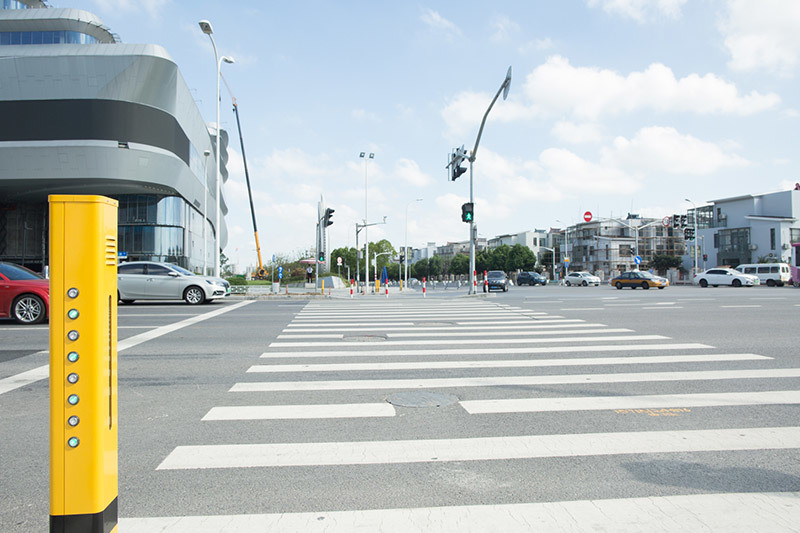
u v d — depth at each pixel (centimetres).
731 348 846
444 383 616
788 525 288
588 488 335
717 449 401
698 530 283
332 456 391
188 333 1057
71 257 196
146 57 3572
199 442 421
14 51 3541
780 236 6303
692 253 7644
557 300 2091
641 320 1258
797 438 425
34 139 3600
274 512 304
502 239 15175
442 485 340
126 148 3697
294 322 1259
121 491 331
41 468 377
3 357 801
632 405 520
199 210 5378
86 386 195
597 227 9719
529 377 645
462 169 2262
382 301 2153
